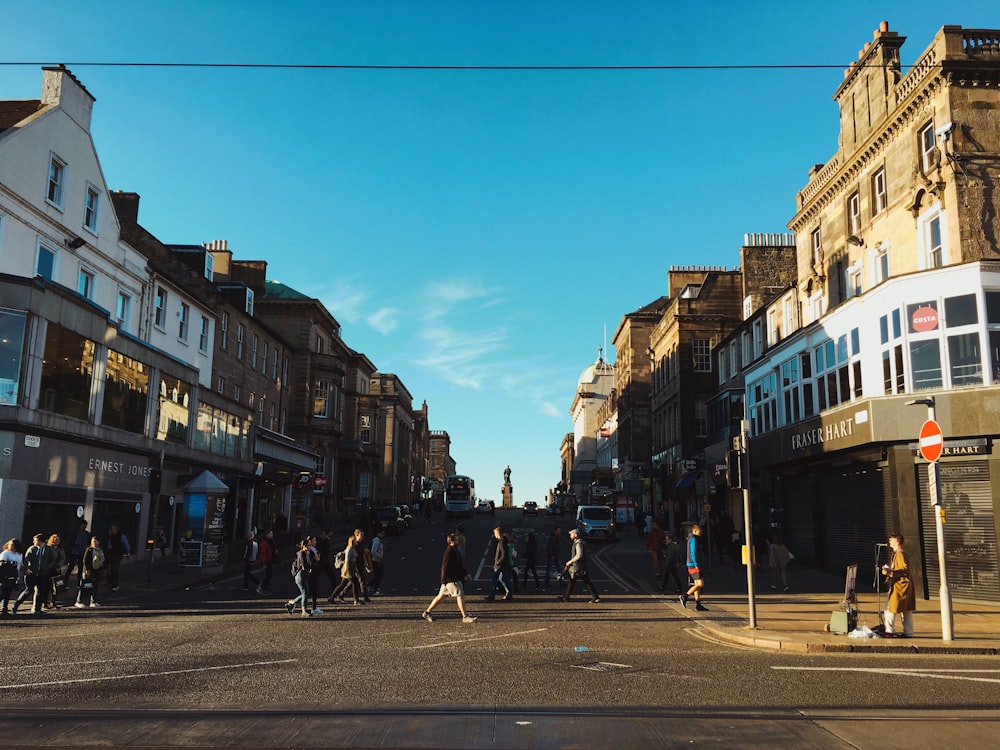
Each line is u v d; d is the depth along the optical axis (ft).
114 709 24.88
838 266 85.71
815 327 79.10
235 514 110.93
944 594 41.60
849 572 43.68
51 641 39.01
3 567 49.14
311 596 57.26
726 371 129.08
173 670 31.45
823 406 77.51
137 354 85.30
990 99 64.90
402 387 298.35
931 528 60.90
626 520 171.42
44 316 66.80
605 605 57.26
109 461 78.48
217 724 23.17
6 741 21.22
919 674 32.78
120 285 91.04
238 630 43.32
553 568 75.82
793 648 39.47
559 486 438.81
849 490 73.00
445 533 153.28
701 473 130.52
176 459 94.32
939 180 65.57
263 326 141.90
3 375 63.62
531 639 41.11
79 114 81.97
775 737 22.47
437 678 30.25
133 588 64.90
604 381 353.10
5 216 69.15
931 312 61.16
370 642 39.40
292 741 21.48
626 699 27.09
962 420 57.98
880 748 21.50
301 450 150.30
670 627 46.91
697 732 22.89
